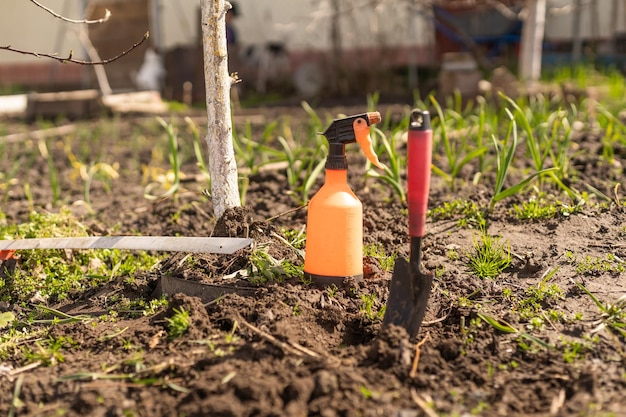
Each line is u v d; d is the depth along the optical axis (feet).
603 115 10.27
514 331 5.55
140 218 8.43
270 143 12.66
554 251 6.65
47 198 9.71
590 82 17.07
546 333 5.54
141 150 13.12
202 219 8.23
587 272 6.27
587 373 5.04
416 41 24.26
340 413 4.78
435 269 6.43
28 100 17.98
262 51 24.38
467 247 6.84
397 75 23.53
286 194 8.71
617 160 9.20
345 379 4.98
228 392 4.86
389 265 6.44
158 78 23.13
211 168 6.61
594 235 6.93
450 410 4.84
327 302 5.80
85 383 5.16
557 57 23.43
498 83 14.99
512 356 5.34
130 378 5.18
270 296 5.79
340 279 5.95
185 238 6.16
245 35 25.27
